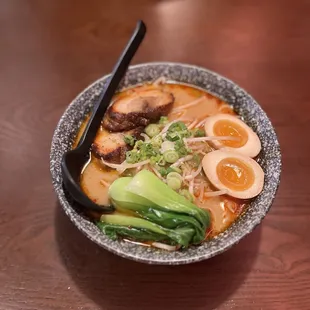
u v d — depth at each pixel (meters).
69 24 0.46
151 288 0.31
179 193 0.31
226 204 0.31
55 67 0.43
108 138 0.34
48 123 0.39
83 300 0.31
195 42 0.44
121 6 0.47
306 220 0.34
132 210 0.30
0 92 0.41
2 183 0.36
